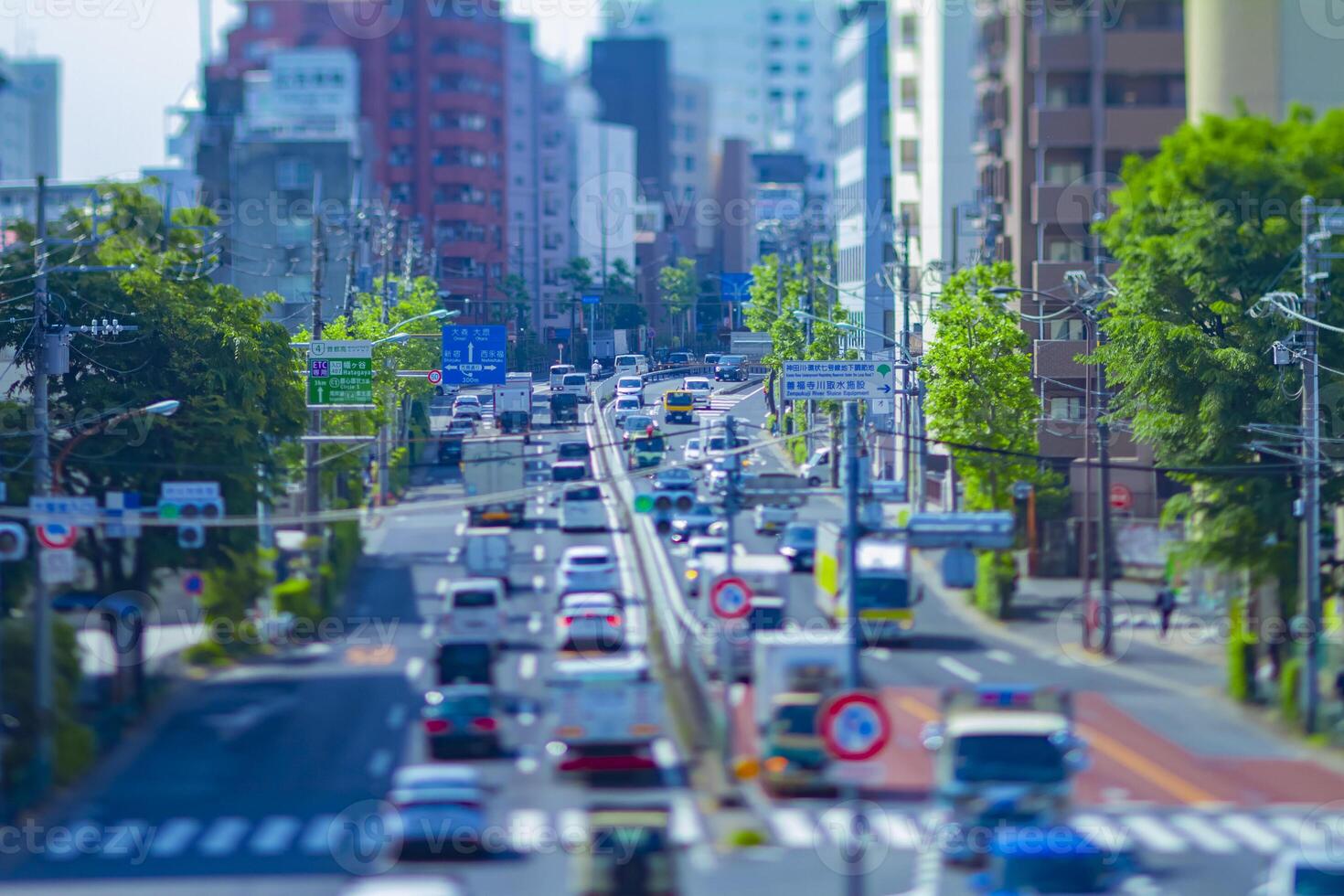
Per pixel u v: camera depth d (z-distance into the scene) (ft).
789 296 579.89
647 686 228.84
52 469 341.82
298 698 288.10
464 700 244.01
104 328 351.67
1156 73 574.56
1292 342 328.08
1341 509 367.25
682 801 215.31
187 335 381.19
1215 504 345.92
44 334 328.70
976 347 443.73
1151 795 219.00
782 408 535.19
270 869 185.06
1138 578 433.07
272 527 401.29
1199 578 388.37
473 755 241.55
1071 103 574.56
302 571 382.42
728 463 337.31
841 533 329.11
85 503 266.57
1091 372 536.42
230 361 384.88
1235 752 245.86
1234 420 346.33
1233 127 384.06
